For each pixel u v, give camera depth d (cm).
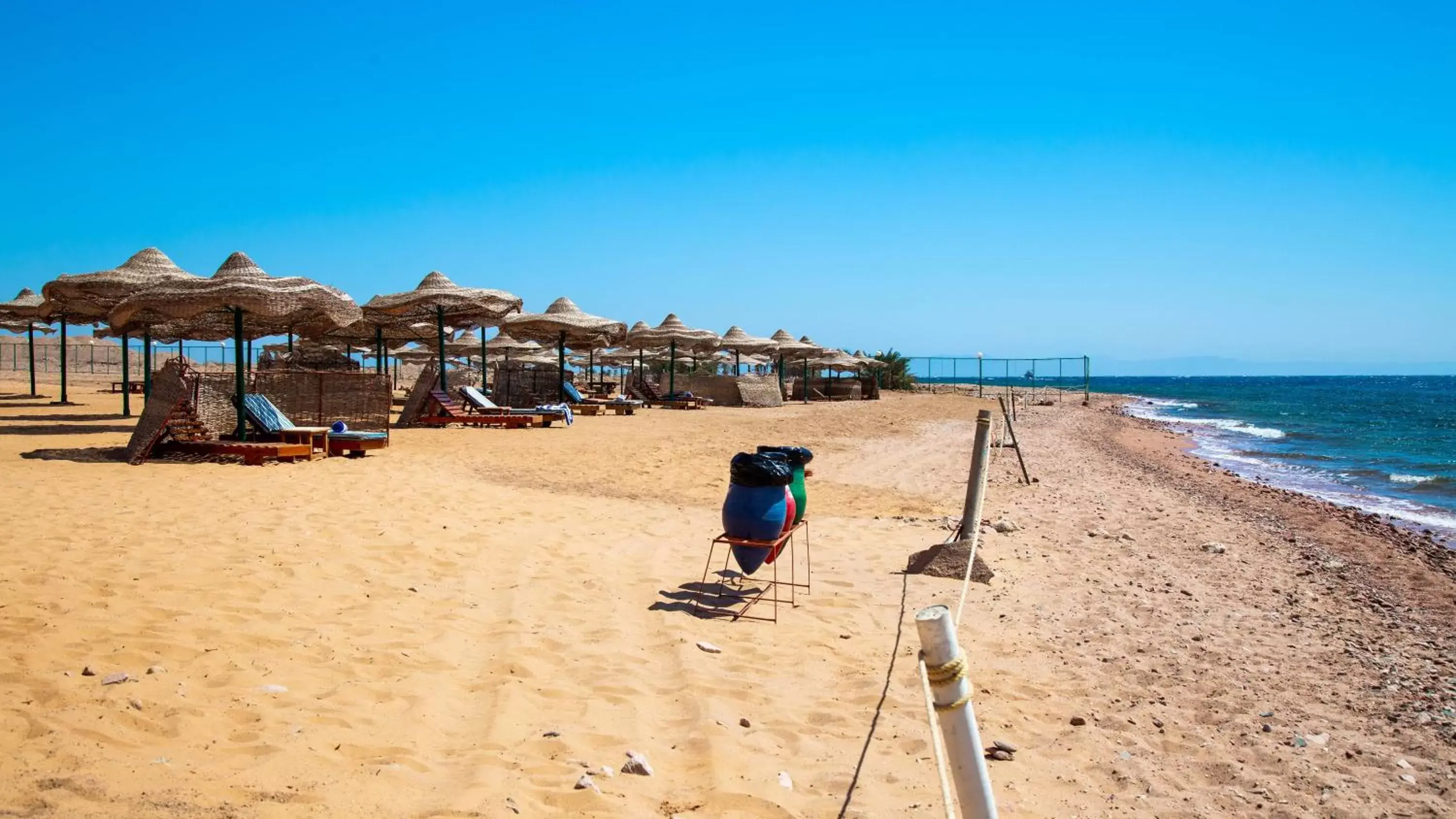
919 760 360
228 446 1112
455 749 339
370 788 297
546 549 701
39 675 373
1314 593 736
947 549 693
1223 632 593
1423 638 621
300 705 366
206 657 412
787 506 604
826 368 4175
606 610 547
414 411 1841
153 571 553
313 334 1927
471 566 628
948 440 2045
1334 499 1526
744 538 587
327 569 587
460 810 287
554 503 930
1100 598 658
